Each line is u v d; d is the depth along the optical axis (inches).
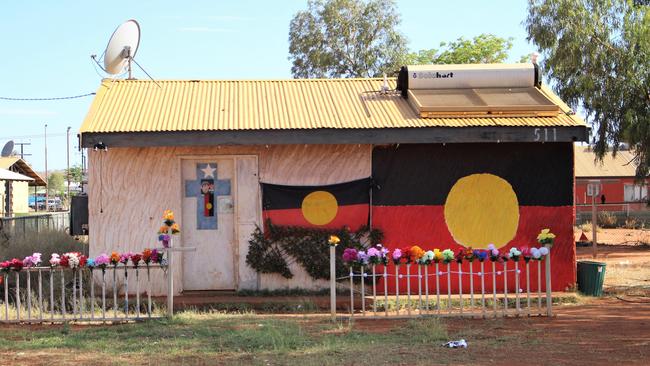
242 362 310.7
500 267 494.3
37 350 339.0
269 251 486.9
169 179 487.5
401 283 492.7
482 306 425.4
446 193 494.0
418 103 490.6
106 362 312.5
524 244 495.5
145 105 507.5
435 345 345.7
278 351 332.2
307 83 573.3
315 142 465.4
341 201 490.3
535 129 469.7
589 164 2041.1
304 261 485.1
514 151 495.5
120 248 484.1
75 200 518.3
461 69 534.3
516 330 385.4
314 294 487.2
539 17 994.7
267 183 489.1
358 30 1584.6
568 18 978.1
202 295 483.8
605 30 977.5
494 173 495.2
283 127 463.5
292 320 417.7
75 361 315.3
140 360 316.5
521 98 507.2
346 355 323.3
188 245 492.4
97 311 444.5
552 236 423.5
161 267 420.5
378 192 491.8
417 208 492.7
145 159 486.9
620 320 414.6
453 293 493.0
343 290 488.7
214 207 494.9
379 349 336.2
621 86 969.5
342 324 406.0
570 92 992.2
